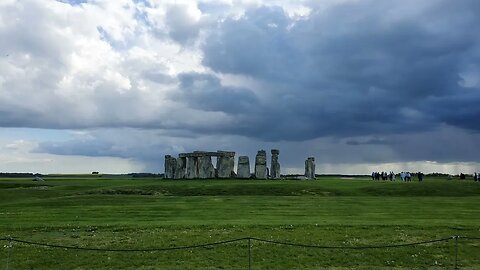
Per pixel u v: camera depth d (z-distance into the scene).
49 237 31.64
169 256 28.00
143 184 69.50
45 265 26.92
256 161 86.00
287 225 34.03
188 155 89.25
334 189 61.47
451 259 27.91
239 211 42.56
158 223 35.25
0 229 33.59
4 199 58.31
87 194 60.41
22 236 31.88
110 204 48.72
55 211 42.97
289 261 27.44
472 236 31.41
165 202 49.72
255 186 63.31
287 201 50.09
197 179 83.19
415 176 119.69
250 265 26.47
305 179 85.56
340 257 27.98
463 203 48.41
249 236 31.06
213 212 41.97
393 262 27.47
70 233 32.56
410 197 55.19
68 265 26.92
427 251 28.95
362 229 33.03
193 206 46.19
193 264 26.92
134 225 34.34
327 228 33.25
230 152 88.56
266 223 34.88
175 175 91.94
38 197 60.34
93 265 26.88
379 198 53.41
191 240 30.39
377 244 29.92
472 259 27.94
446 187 63.16
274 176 87.50
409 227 33.47
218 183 68.69
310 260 27.58
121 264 26.97
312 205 46.69
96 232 32.72
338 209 43.78
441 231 32.47
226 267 26.59
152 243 29.98
